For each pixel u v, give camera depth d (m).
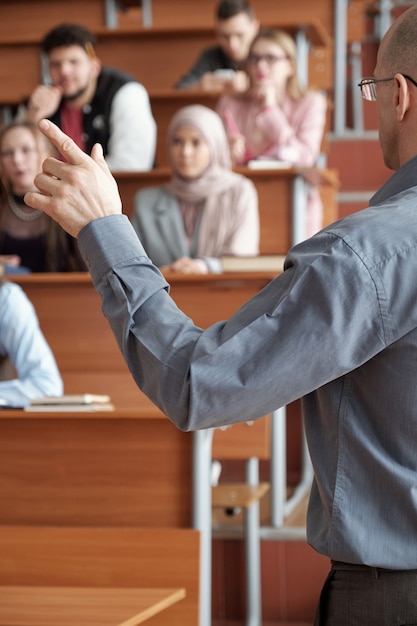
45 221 3.45
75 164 1.15
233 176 3.63
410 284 1.05
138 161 4.14
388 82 1.19
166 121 4.54
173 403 1.09
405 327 1.06
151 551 2.18
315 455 1.17
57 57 4.14
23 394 2.63
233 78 4.46
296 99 4.34
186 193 3.60
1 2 5.21
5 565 2.24
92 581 2.20
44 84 4.86
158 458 2.23
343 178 5.16
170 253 3.58
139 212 3.64
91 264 1.14
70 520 2.27
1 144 3.50
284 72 4.29
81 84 4.15
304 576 3.02
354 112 5.53
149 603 1.92
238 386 1.05
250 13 4.58
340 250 1.06
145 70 4.89
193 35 4.85
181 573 2.17
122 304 1.11
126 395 3.06
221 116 4.31
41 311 3.12
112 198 1.15
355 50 5.75
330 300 1.05
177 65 4.87
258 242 3.62
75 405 2.28
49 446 2.29
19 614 1.79
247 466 3.15
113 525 2.25
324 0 5.25
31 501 2.29
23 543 2.23
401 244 1.06
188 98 4.49
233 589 3.06
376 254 1.06
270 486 3.10
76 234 1.15
